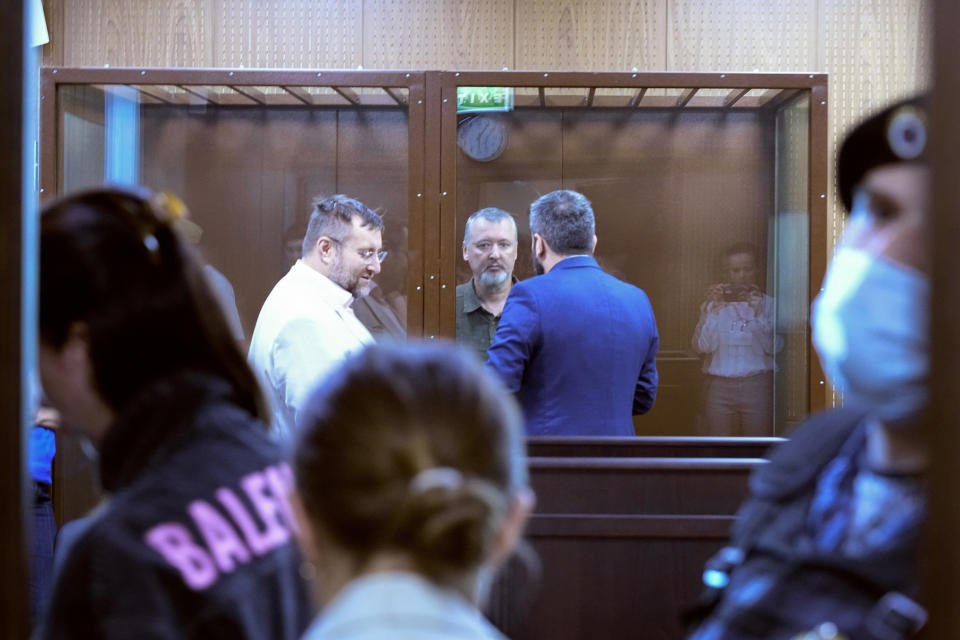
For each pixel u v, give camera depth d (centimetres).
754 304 406
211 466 111
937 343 77
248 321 405
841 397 407
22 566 82
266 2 500
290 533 112
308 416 87
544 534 244
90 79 391
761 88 394
